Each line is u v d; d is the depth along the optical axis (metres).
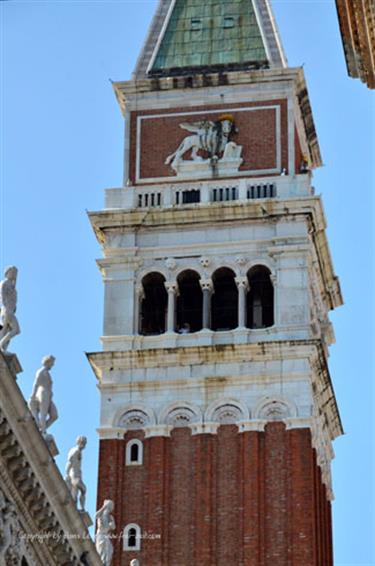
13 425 95.88
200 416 144.25
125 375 146.00
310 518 140.50
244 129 152.38
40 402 102.56
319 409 148.38
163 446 144.00
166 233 149.50
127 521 142.50
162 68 155.62
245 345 144.25
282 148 151.38
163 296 149.12
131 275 148.88
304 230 147.38
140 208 149.88
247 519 141.12
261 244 147.75
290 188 149.25
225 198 150.12
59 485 101.69
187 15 159.00
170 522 142.00
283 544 140.25
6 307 97.50
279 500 141.38
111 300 148.25
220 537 141.12
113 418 145.12
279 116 152.38
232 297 148.12
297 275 146.50
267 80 153.25
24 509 99.62
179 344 146.00
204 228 149.25
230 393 144.38
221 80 153.62
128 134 153.88
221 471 142.75
